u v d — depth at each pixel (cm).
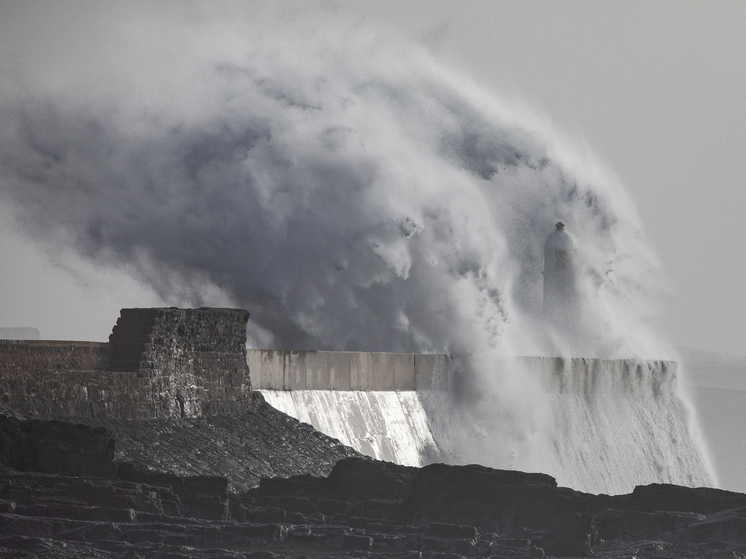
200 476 10569
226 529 9631
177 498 10169
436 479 10894
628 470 19325
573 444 18662
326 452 13625
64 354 12100
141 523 9569
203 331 13438
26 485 9712
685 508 10969
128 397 12381
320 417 14925
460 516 10650
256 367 14475
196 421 13062
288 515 10669
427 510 10756
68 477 9938
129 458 11450
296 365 14988
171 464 11769
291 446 13400
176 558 8738
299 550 9562
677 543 10244
